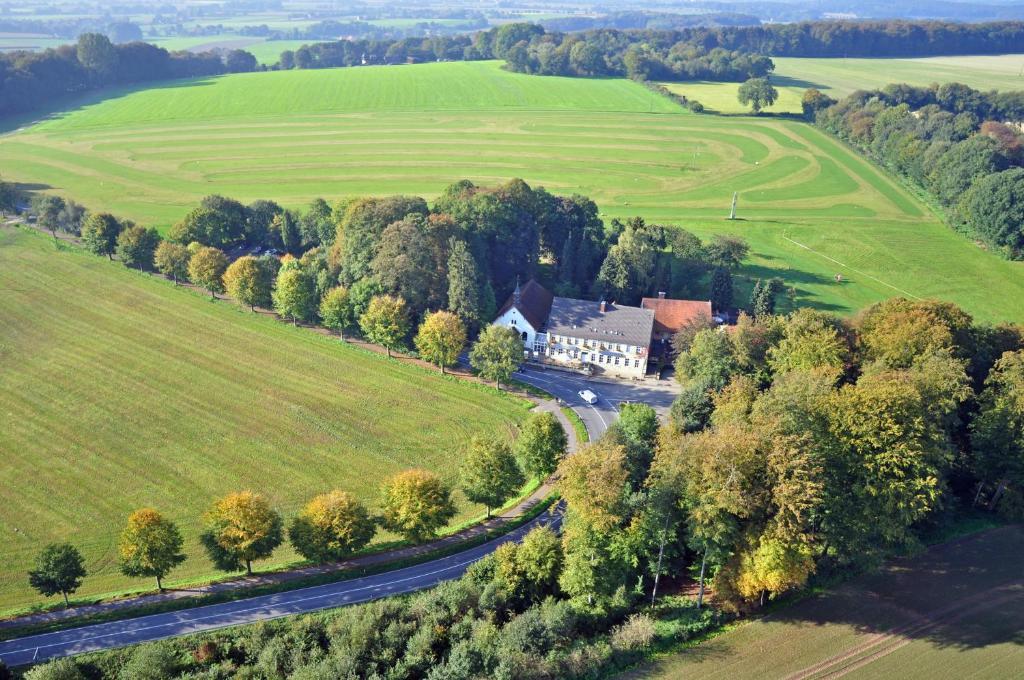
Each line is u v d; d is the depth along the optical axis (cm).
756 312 13962
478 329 13762
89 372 12500
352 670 6203
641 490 7619
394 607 7044
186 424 11119
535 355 13575
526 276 15675
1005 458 8244
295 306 14038
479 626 6669
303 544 7950
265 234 18125
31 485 9700
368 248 14012
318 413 11481
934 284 16775
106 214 17288
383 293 13425
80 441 10656
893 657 6488
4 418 11156
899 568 7600
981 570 7556
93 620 7250
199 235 17112
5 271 16312
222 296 15612
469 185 17475
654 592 7256
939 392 8319
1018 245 17838
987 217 18225
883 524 7138
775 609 7069
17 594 7875
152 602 7531
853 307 15462
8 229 18738
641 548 7256
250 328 14238
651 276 15212
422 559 8262
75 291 15538
